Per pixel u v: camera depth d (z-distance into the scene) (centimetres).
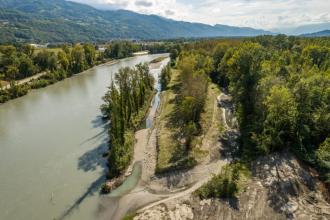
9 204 4372
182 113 7231
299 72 8531
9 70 12275
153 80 11412
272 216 3841
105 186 4650
